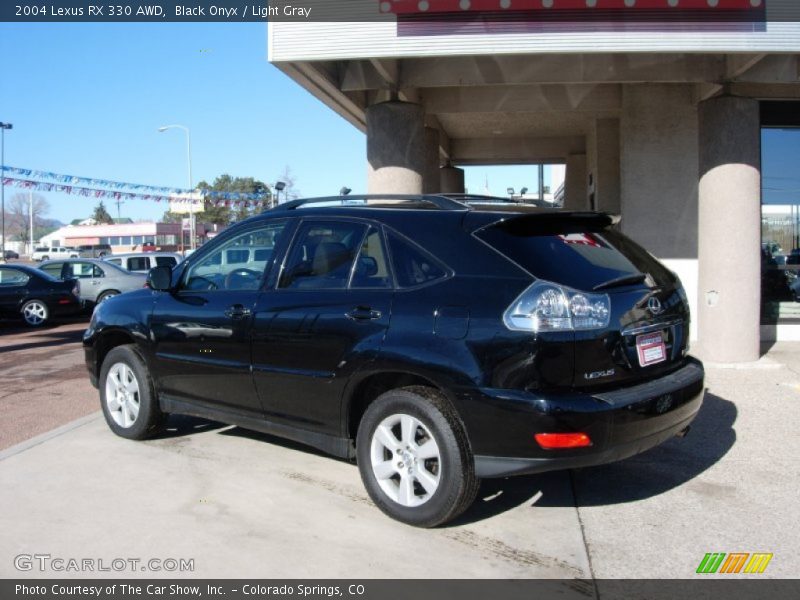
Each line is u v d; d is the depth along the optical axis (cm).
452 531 407
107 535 401
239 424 508
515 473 372
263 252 504
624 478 490
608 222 456
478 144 1531
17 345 1183
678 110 1029
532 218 409
